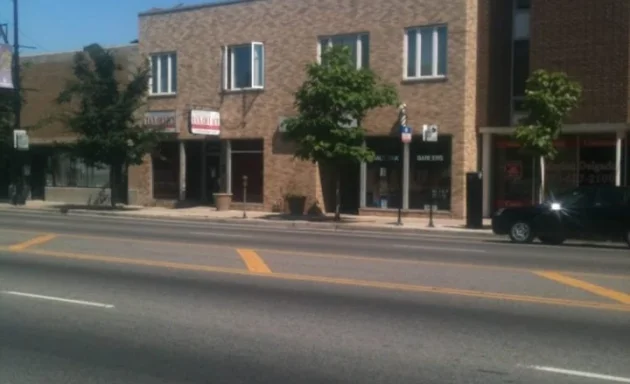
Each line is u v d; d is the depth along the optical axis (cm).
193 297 1112
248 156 3306
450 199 2769
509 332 883
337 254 1622
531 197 2739
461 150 2733
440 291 1148
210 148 3450
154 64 3572
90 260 1520
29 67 3953
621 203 1966
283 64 3158
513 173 2778
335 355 787
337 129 2583
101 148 3231
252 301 1079
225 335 879
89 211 3297
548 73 2442
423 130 2698
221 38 3341
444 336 865
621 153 2547
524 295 1112
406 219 2808
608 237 1964
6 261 1507
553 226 2017
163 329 911
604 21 2505
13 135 3694
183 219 2981
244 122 3272
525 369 730
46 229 2261
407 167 2856
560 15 2594
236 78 3312
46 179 4062
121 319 968
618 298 1091
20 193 3797
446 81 2759
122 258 1550
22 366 758
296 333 885
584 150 2636
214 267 1417
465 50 2720
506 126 2770
